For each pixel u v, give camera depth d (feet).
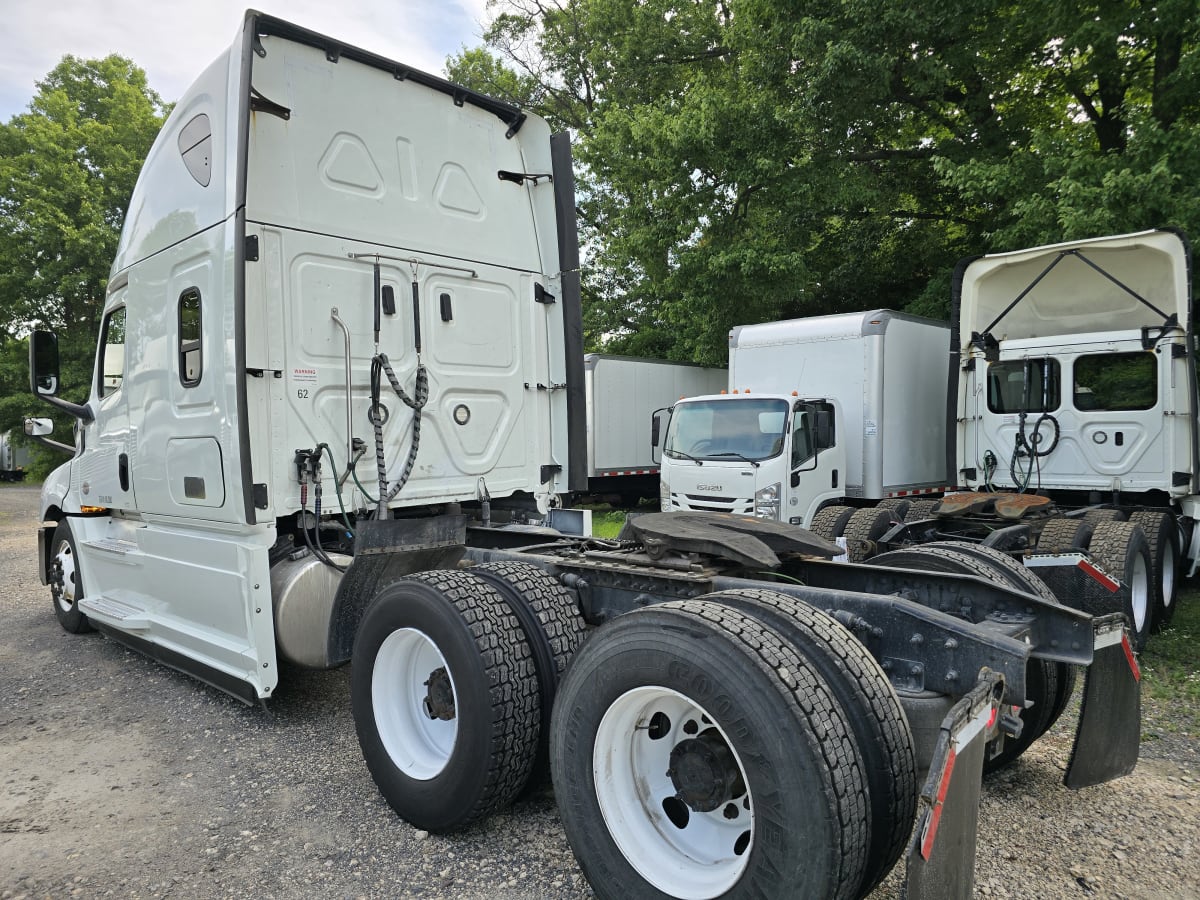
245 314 12.83
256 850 10.57
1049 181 34.06
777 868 7.20
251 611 13.35
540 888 9.59
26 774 13.06
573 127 80.94
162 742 14.28
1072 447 25.50
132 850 10.61
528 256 17.81
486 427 16.74
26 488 91.50
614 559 11.74
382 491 14.07
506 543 15.52
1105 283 26.05
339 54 14.47
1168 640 20.86
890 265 53.26
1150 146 29.73
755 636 7.83
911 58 41.63
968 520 23.40
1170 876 9.77
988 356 27.27
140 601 17.17
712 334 49.32
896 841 7.82
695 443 30.66
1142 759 13.29
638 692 8.44
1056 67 43.62
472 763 10.11
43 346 19.13
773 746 7.25
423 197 15.75
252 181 13.35
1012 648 8.42
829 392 32.63
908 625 9.27
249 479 12.94
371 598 13.46
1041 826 11.01
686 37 63.36
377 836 10.90
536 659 10.65
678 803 9.03
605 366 46.78
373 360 14.58
